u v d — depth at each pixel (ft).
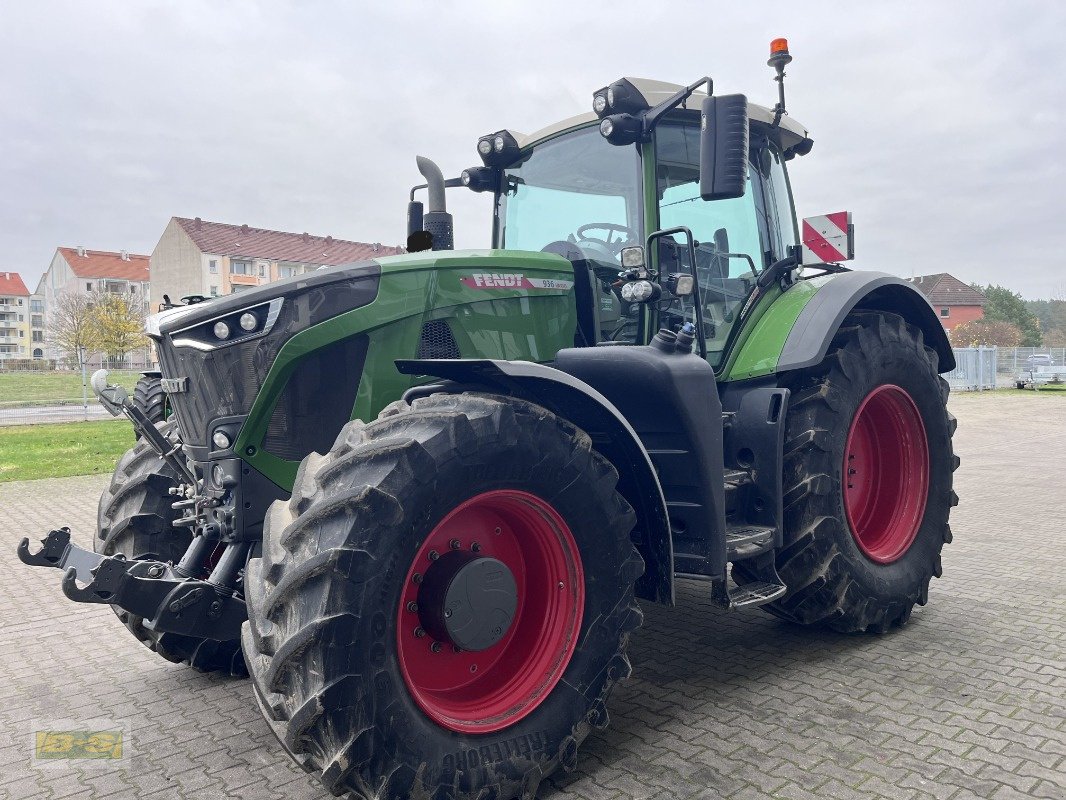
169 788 8.72
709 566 10.16
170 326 9.80
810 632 13.39
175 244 205.57
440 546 8.48
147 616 8.90
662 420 10.12
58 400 84.07
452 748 7.77
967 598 15.08
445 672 8.59
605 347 10.34
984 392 89.56
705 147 10.32
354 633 7.11
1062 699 10.44
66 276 283.18
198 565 9.89
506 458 8.16
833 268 15.70
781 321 12.99
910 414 13.97
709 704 10.52
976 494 26.78
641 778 8.67
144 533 11.60
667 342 10.18
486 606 8.37
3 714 10.80
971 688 10.85
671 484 10.32
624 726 9.93
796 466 12.21
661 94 12.11
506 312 10.96
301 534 7.38
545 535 8.85
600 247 12.56
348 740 7.11
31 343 369.91
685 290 11.27
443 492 7.78
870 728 9.70
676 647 12.76
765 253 13.94
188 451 10.14
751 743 9.38
